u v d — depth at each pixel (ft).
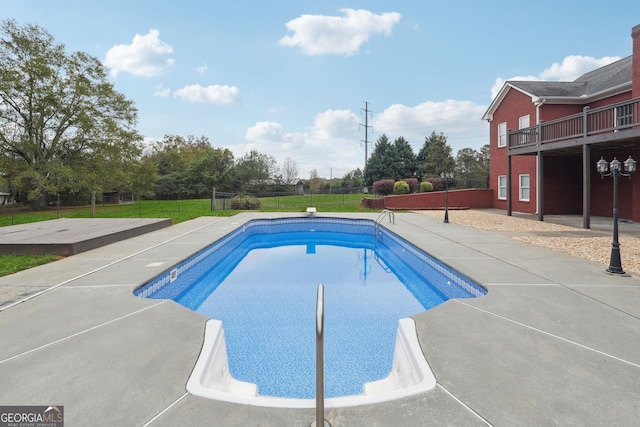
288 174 134.31
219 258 26.32
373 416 5.88
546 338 8.91
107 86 69.87
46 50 65.72
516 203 50.57
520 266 16.98
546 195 45.57
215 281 19.38
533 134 40.78
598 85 43.06
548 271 15.98
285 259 25.91
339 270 22.17
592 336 9.02
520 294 12.60
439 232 29.58
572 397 6.37
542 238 25.70
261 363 10.21
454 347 8.38
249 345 11.32
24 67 61.21
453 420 5.74
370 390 8.54
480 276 15.07
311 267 23.07
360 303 15.48
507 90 51.83
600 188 41.70
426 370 7.32
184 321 10.11
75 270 16.57
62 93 66.08
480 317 10.33
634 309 11.02
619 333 9.21
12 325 9.93
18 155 66.03
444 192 57.93
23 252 20.20
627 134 26.48
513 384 6.81
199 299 16.07
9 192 71.87
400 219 41.27
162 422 5.73
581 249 21.31
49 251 20.25
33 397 6.49
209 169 108.47
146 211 56.24
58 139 67.46
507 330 9.40
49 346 8.58
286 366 10.04
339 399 6.43
